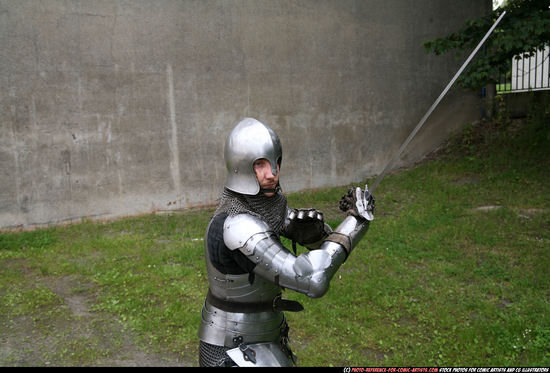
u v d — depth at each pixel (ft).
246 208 7.00
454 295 15.39
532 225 21.63
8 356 12.15
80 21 25.43
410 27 36.09
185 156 28.91
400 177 32.65
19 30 24.13
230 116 30.09
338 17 33.22
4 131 24.21
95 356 12.15
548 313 13.67
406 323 13.71
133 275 17.33
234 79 29.99
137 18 26.84
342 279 16.60
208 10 28.76
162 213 28.22
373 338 12.85
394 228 22.17
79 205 26.25
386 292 15.46
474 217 23.26
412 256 18.84
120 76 26.68
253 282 6.86
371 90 35.06
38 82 24.75
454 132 38.47
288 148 32.24
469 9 38.17
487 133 36.96
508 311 14.16
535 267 17.12
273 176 6.88
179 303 14.87
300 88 32.30
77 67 25.58
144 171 27.81
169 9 27.63
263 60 30.81
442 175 32.04
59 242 22.16
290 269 6.12
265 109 31.19
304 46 32.19
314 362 11.69
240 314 7.03
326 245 6.85
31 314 14.58
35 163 25.03
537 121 34.99
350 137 34.50
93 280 17.08
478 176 30.94
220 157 29.96
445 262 18.25
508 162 32.14
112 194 27.07
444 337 12.84
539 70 36.65
